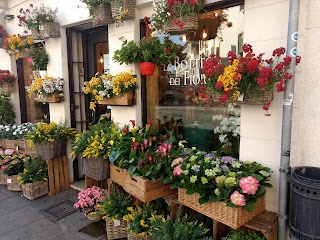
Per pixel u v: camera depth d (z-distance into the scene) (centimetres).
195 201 216
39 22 364
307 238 168
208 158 224
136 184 250
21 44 420
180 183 221
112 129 301
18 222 317
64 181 407
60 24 379
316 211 163
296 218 173
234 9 237
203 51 267
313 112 189
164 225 222
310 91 189
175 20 224
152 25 254
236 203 180
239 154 232
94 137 313
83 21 352
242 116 224
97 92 307
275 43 200
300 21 187
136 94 306
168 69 297
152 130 302
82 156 306
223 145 260
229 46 245
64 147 399
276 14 197
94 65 411
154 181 241
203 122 275
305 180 166
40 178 386
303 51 189
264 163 215
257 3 206
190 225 221
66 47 393
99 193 314
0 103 500
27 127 459
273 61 191
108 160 296
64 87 395
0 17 489
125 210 277
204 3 237
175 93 295
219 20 249
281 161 196
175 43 285
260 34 207
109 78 304
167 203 249
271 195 213
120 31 313
